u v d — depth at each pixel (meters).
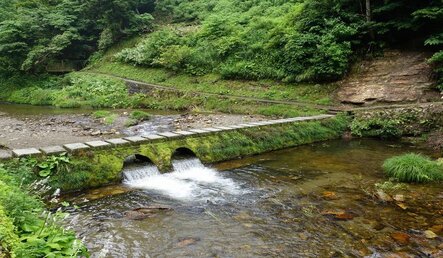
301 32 20.75
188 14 40.00
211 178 8.91
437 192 7.53
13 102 31.03
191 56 27.28
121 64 33.59
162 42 30.72
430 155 10.75
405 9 17.78
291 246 5.27
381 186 7.98
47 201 7.04
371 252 5.03
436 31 16.72
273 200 7.27
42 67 35.28
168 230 5.86
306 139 13.09
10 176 6.36
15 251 3.12
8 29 34.19
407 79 15.95
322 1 20.25
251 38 24.81
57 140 12.04
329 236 5.57
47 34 36.47
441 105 13.33
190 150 10.30
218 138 10.95
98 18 39.12
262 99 19.86
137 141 9.34
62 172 7.80
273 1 32.34
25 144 11.28
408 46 17.86
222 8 36.81
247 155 11.12
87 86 29.64
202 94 22.81
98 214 6.54
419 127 13.33
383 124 13.88
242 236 5.62
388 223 6.02
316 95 18.52
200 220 6.27
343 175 8.98
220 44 26.06
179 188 8.13
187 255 5.01
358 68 18.36
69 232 4.20
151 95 25.55
